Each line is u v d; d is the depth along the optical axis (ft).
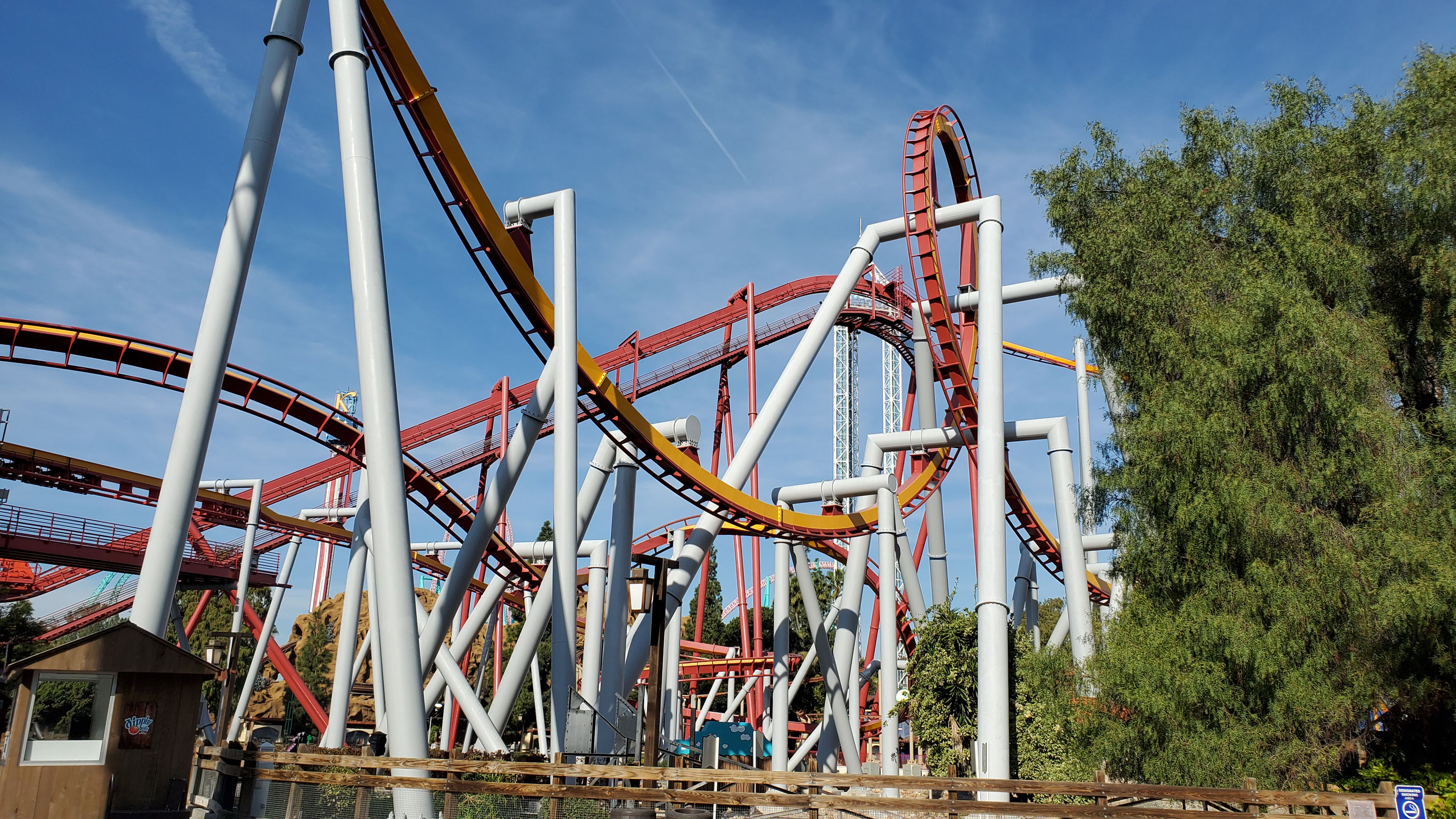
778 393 81.76
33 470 95.20
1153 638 50.03
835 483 92.07
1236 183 57.47
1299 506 48.62
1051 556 116.06
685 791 35.04
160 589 43.34
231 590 119.14
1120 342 59.00
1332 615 46.62
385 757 38.50
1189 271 55.98
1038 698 69.26
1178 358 53.83
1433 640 45.32
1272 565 48.65
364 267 47.78
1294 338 48.70
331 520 132.05
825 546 113.60
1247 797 34.30
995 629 63.57
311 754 39.32
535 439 67.15
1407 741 51.75
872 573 139.03
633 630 83.41
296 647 259.80
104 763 33.81
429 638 62.34
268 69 50.16
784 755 95.61
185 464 44.75
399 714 43.16
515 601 139.74
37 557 99.81
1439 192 49.03
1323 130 56.13
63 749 33.35
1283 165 55.77
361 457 97.04
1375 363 48.91
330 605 273.33
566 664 59.41
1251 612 48.19
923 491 106.32
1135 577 55.62
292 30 51.16
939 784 34.86
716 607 254.47
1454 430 46.98
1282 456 51.06
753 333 112.88
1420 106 52.47
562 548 60.29
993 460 68.13
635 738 66.13
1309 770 46.73
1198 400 51.96
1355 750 52.37
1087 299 59.57
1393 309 54.19
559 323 63.21
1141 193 59.47
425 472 94.38
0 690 38.50
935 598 107.04
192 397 45.52
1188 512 50.39
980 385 70.64
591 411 83.61
